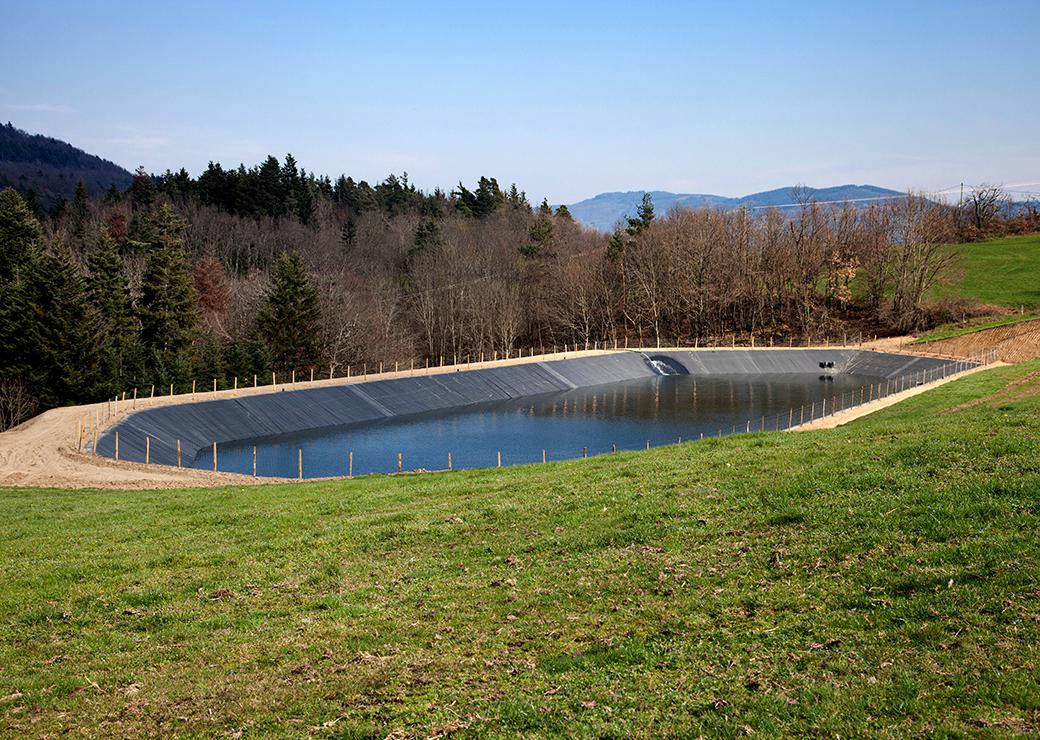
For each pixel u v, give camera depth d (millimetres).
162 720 12172
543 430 66250
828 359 103125
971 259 129875
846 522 17109
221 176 166250
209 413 62844
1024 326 94188
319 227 157500
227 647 14820
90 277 77812
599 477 25594
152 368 74688
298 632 15273
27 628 16438
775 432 32594
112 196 163625
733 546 17062
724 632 13141
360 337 97062
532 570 17469
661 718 10578
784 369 103312
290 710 12047
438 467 52812
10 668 14562
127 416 56625
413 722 11297
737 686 11203
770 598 14219
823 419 47438
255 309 97250
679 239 128750
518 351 121938
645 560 16969
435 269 126875
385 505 25391
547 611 15086
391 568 18719
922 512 16734
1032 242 139125
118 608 17297
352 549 20500
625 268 130500
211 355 79688
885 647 11758
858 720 9867
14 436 49969
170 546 21953
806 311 118938
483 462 54250
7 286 72312
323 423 68625
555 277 132500
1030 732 9102
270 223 153125
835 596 13852
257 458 55906
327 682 12922
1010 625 11711
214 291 106062
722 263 125000
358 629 15125
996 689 10125
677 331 126375
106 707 12719
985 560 13891
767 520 18234
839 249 128250
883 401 53188
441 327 117125
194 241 134375
